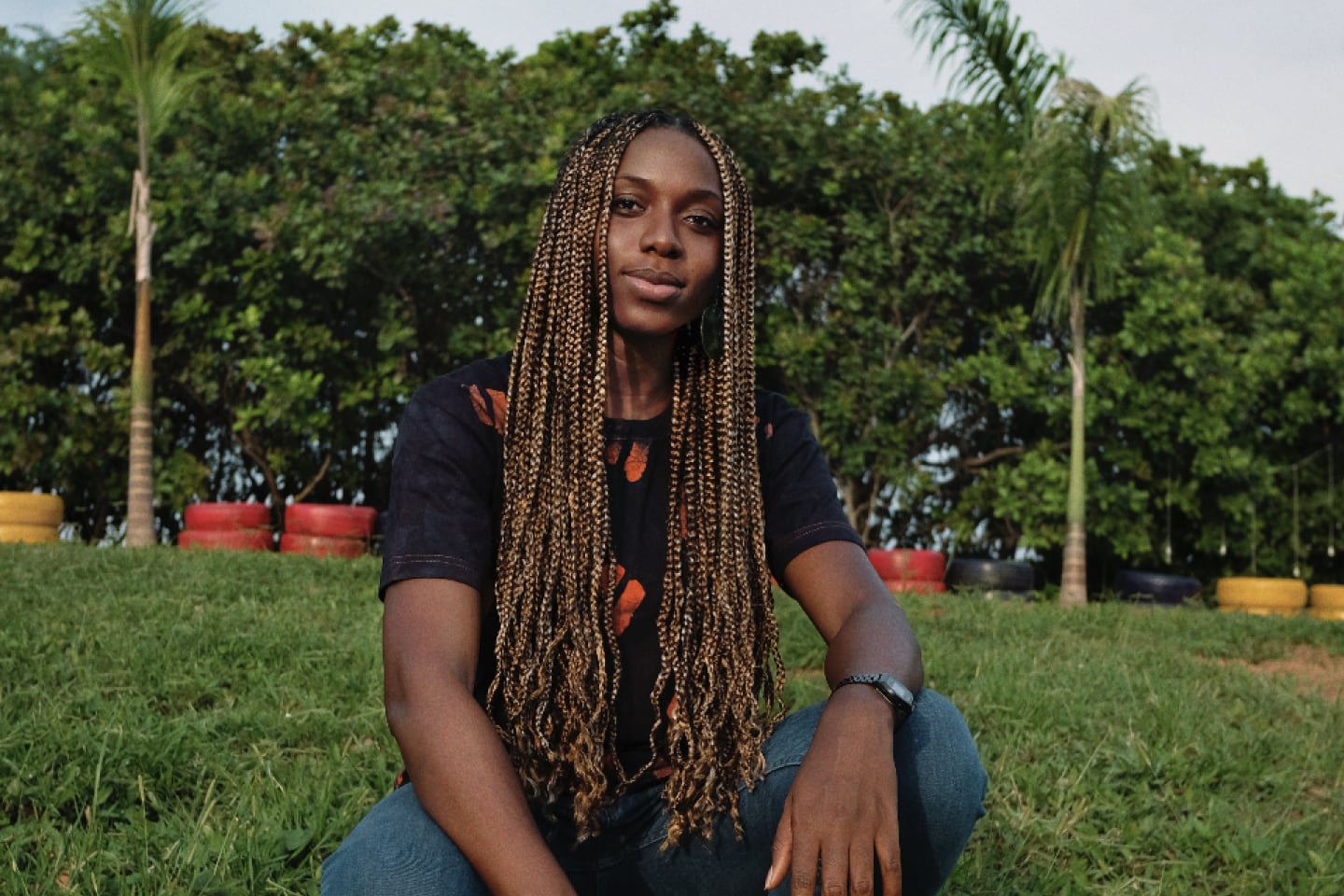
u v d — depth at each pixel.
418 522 1.68
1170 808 4.12
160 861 3.04
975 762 1.67
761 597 1.81
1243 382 16.03
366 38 16.22
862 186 16.02
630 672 1.76
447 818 1.47
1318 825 4.12
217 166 15.20
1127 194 12.44
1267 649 8.60
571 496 1.71
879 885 1.67
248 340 14.80
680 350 1.84
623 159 1.76
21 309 14.46
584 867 1.79
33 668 5.29
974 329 16.83
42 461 14.56
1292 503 17.28
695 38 16.95
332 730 4.46
